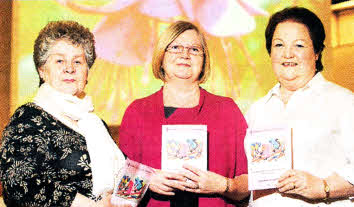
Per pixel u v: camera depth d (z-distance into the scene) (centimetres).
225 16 299
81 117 211
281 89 231
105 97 291
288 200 216
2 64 281
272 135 212
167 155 220
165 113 243
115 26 296
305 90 222
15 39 284
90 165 200
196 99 246
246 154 237
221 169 235
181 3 299
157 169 231
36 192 185
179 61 240
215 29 298
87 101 221
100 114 290
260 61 294
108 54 293
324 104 216
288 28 221
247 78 294
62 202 189
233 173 238
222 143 238
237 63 295
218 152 236
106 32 295
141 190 206
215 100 247
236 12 299
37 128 193
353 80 273
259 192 225
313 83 221
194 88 246
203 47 246
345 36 278
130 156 238
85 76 216
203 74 249
